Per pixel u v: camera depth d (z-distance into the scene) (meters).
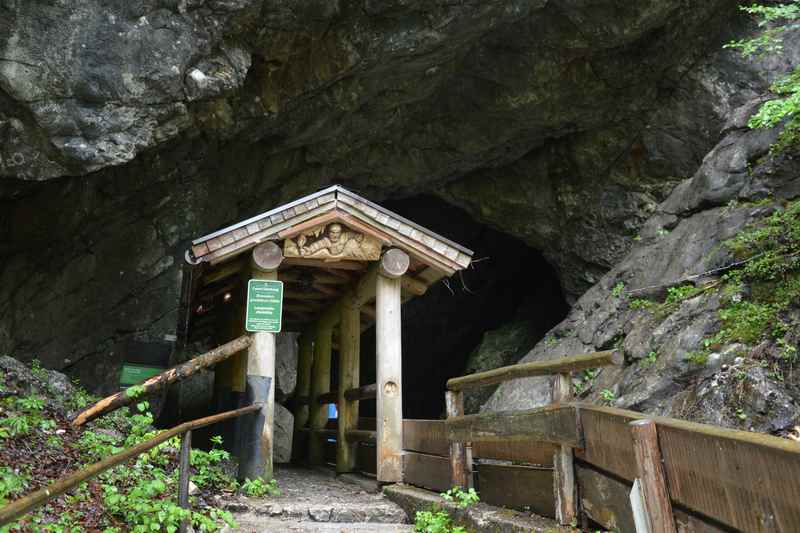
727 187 9.91
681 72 13.34
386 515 6.12
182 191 11.90
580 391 9.75
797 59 12.84
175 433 3.96
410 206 19.30
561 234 16.09
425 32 10.70
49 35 7.76
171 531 4.16
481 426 5.22
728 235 9.12
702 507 2.50
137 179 10.84
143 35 8.25
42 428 5.57
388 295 7.70
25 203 9.62
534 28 12.12
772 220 8.42
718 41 13.08
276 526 5.57
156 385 6.09
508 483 5.07
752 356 6.95
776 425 6.23
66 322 11.23
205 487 6.18
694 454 2.56
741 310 7.69
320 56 10.66
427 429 6.62
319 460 10.75
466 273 20.39
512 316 20.31
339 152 13.75
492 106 13.68
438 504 5.63
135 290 12.09
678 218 10.88
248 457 6.80
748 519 2.20
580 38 12.20
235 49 9.36
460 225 19.77
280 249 7.25
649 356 8.50
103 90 8.12
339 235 7.48
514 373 4.86
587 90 13.48
